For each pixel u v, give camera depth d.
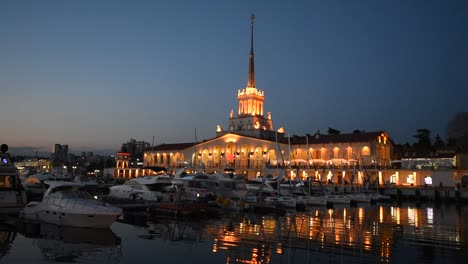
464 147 107.81
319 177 105.44
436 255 26.72
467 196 77.12
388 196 79.06
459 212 56.66
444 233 35.75
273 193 65.31
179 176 64.69
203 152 131.38
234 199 54.03
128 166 149.38
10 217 36.56
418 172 94.38
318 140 110.56
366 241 31.17
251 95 149.38
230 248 27.69
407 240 31.94
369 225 40.44
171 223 38.47
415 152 124.31
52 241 28.44
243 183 61.44
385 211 57.03
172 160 139.38
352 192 80.88
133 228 34.88
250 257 25.28
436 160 95.38
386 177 98.25
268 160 116.94
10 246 26.77
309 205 63.28
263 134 135.12
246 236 32.19
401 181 96.50
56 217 33.69
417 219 46.72
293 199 57.50
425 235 34.53
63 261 23.44
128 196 55.66
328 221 43.03
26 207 35.56
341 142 105.62
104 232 32.44
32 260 23.45
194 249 27.20
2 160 36.31
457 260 25.42
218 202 50.28
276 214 49.31
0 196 35.50
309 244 29.52
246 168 117.44
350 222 42.41
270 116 151.25
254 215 47.44
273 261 24.44
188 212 43.12
